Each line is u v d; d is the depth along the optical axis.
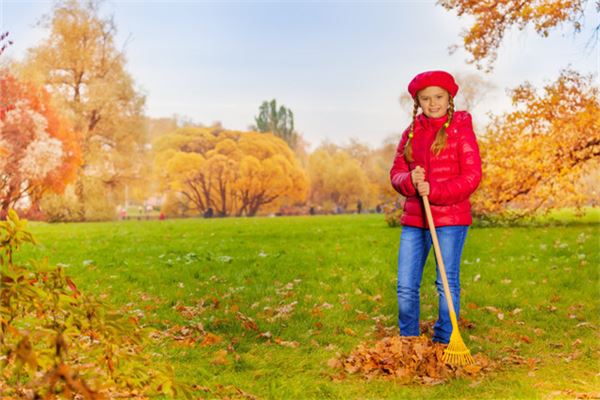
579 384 3.84
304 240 13.70
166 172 43.62
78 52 34.78
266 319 5.73
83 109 34.53
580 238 12.10
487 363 4.20
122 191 36.41
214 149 44.97
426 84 4.47
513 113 16.78
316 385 3.84
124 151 36.22
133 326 2.70
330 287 7.45
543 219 18.56
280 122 49.09
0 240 2.61
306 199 46.19
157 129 44.34
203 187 44.47
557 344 4.82
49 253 11.07
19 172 30.06
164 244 13.09
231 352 4.64
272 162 45.03
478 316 5.86
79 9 34.62
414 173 4.36
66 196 32.38
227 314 5.92
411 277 4.56
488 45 14.82
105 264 9.55
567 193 16.88
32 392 2.38
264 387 3.84
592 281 7.60
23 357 2.28
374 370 4.09
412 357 4.11
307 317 5.85
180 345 4.79
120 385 2.73
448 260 4.45
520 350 4.66
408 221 4.55
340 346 4.87
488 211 17.03
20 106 30.94
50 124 32.25
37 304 2.59
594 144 16.53
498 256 10.24
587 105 16.19
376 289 7.27
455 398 3.57
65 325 2.64
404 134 4.82
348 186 45.50
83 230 18.28
